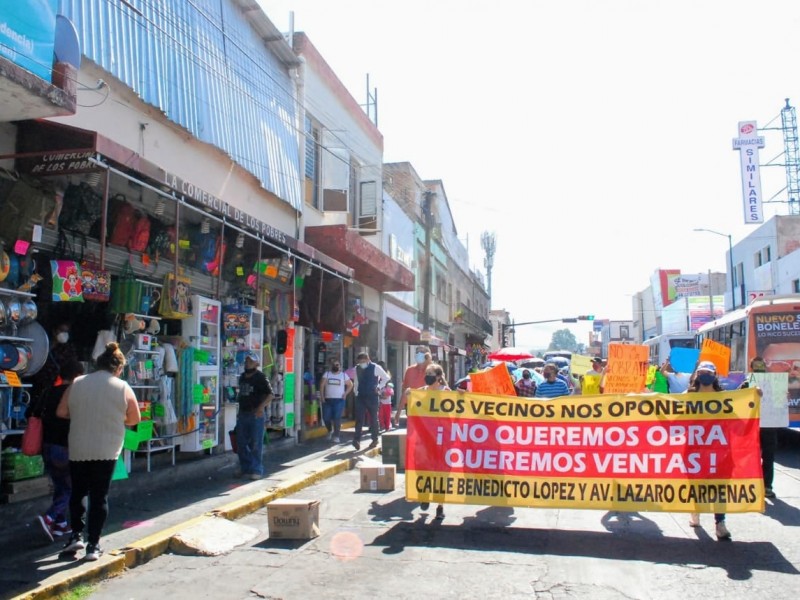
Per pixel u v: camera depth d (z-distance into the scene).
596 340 102.62
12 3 5.88
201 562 6.43
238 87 12.41
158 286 9.61
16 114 6.55
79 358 8.77
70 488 6.78
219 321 11.05
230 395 11.47
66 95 6.45
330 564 6.32
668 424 7.38
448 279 35.66
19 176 7.27
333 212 17.11
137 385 9.08
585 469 7.50
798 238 36.91
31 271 7.67
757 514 8.23
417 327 28.16
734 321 16.80
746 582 5.73
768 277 38.12
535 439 7.65
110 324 8.97
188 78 10.66
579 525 7.77
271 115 13.81
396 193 28.36
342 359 18.41
